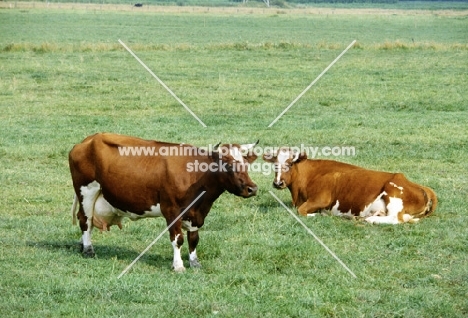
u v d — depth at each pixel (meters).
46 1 128.00
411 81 27.12
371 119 20.20
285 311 8.20
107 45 37.47
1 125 19.14
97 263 9.73
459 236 10.88
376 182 11.85
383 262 9.91
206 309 8.19
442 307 8.34
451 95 24.12
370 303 8.49
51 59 32.69
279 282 9.09
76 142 17.36
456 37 58.38
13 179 14.15
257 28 70.81
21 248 10.32
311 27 73.94
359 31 67.62
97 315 7.94
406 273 9.52
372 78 27.80
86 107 21.91
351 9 149.12
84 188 10.03
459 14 114.19
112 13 92.81
